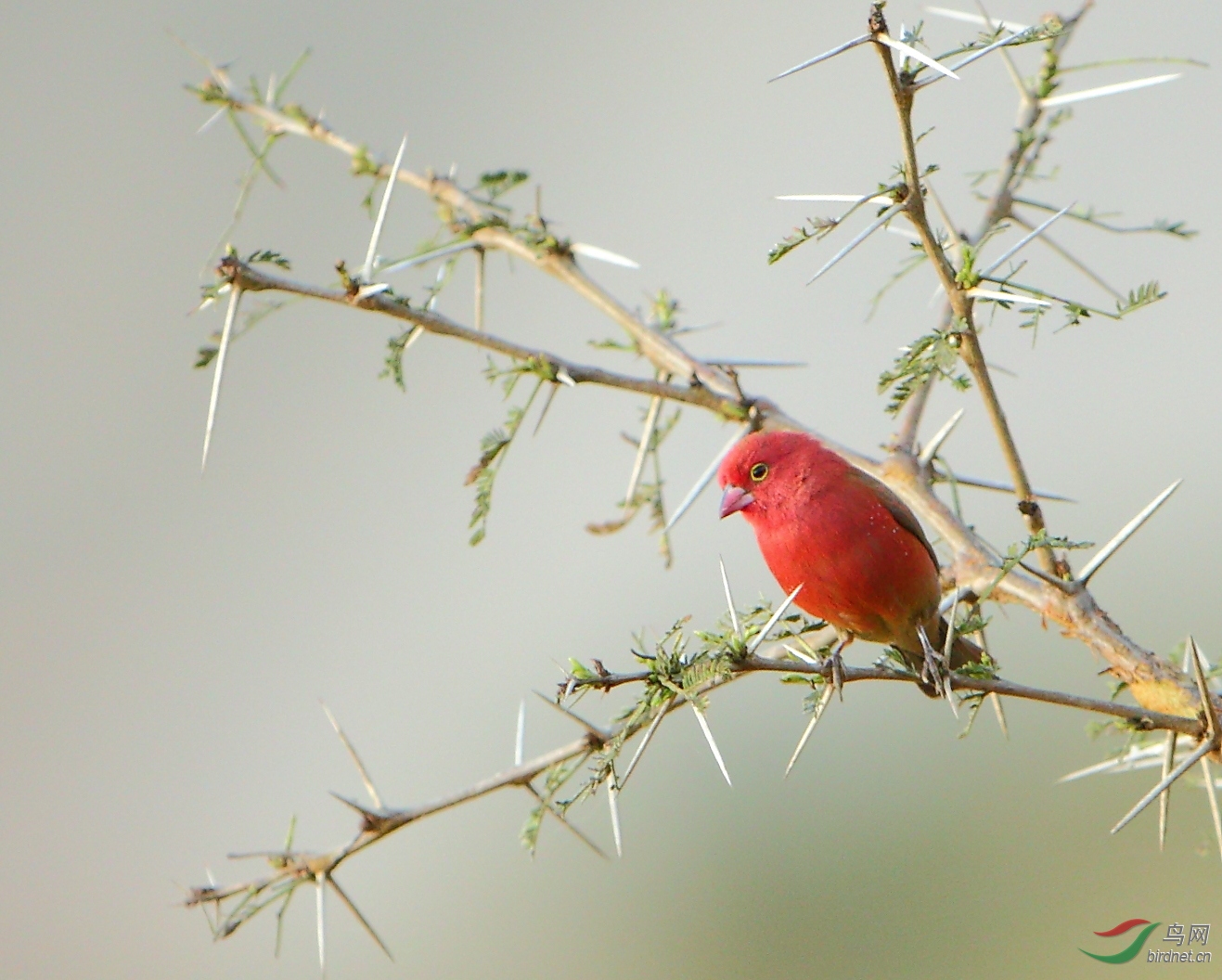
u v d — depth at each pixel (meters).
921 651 8.74
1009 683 6.79
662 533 9.56
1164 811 6.83
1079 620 7.63
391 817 7.34
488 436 8.59
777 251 6.56
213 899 7.31
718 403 9.44
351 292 8.10
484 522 8.48
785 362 9.56
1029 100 9.18
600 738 7.33
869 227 6.59
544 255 9.70
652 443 9.65
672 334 9.88
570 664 6.11
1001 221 9.22
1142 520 7.57
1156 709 7.35
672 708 6.41
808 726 6.54
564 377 8.70
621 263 9.40
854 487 8.76
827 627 9.48
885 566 8.57
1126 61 8.73
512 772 7.38
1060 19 6.35
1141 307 6.48
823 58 6.21
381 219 8.15
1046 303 6.54
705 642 6.31
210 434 7.84
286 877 7.33
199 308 8.00
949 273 6.78
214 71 10.30
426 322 8.44
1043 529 7.25
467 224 9.68
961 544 8.38
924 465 8.79
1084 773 8.44
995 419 7.05
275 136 10.21
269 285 7.95
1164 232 8.84
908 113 6.40
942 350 6.72
